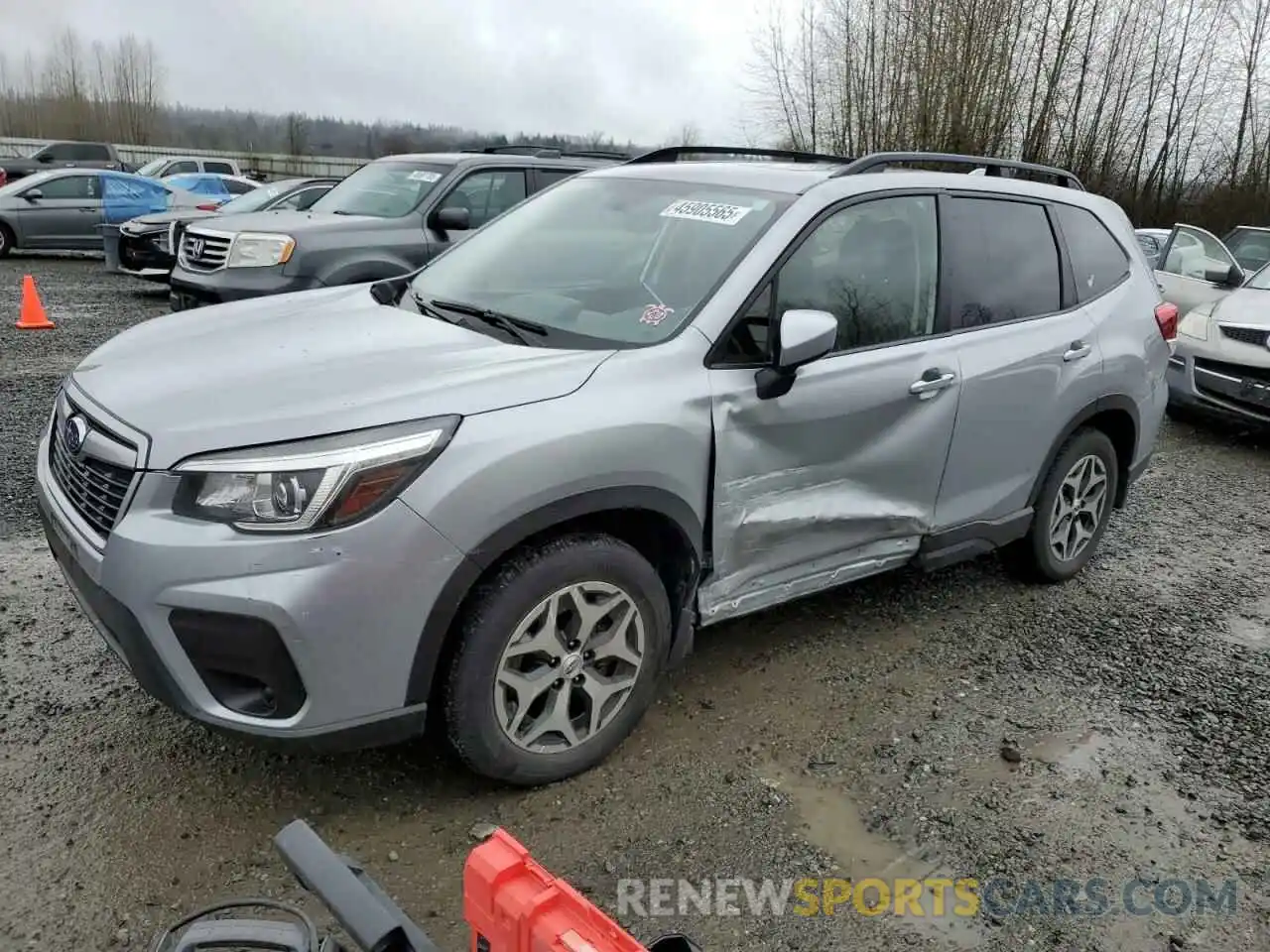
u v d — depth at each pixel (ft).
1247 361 23.98
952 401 12.41
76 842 8.78
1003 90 77.20
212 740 10.30
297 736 8.34
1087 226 15.08
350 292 13.39
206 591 7.97
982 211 13.39
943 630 13.94
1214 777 10.85
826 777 10.41
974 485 13.26
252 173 130.72
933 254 12.60
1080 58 82.84
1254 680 13.05
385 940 5.86
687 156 14.75
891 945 8.26
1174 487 21.93
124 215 57.93
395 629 8.36
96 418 9.02
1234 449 25.46
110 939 7.78
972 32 73.97
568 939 5.31
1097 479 15.43
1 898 8.09
